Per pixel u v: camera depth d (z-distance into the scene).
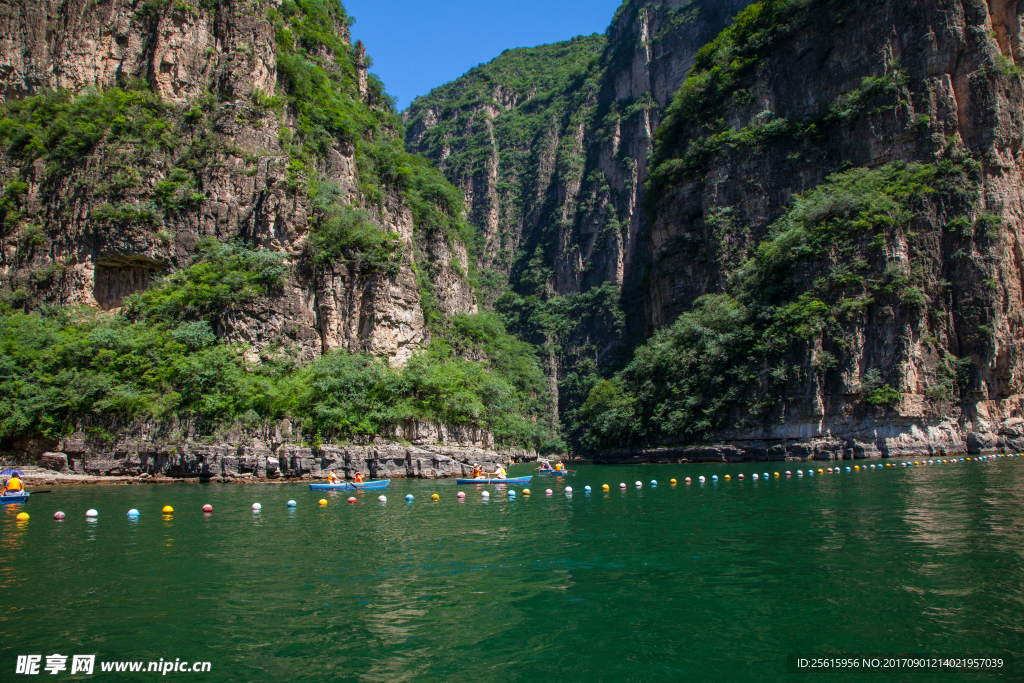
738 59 101.88
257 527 27.28
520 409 98.44
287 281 58.25
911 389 66.44
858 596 16.19
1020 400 69.94
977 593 16.00
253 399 50.59
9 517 30.39
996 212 71.94
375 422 53.72
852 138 83.56
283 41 70.31
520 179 183.00
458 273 96.50
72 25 66.69
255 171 61.22
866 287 70.44
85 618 15.40
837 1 91.38
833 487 39.56
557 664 12.83
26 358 50.62
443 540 24.27
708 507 32.28
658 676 12.17
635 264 142.00
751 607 15.77
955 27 76.81
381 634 14.41
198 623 15.09
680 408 79.62
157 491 41.56
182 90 64.25
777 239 79.44
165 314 55.41
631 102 165.75
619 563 20.34
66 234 58.56
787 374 71.31
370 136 82.94
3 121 63.09
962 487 36.81
